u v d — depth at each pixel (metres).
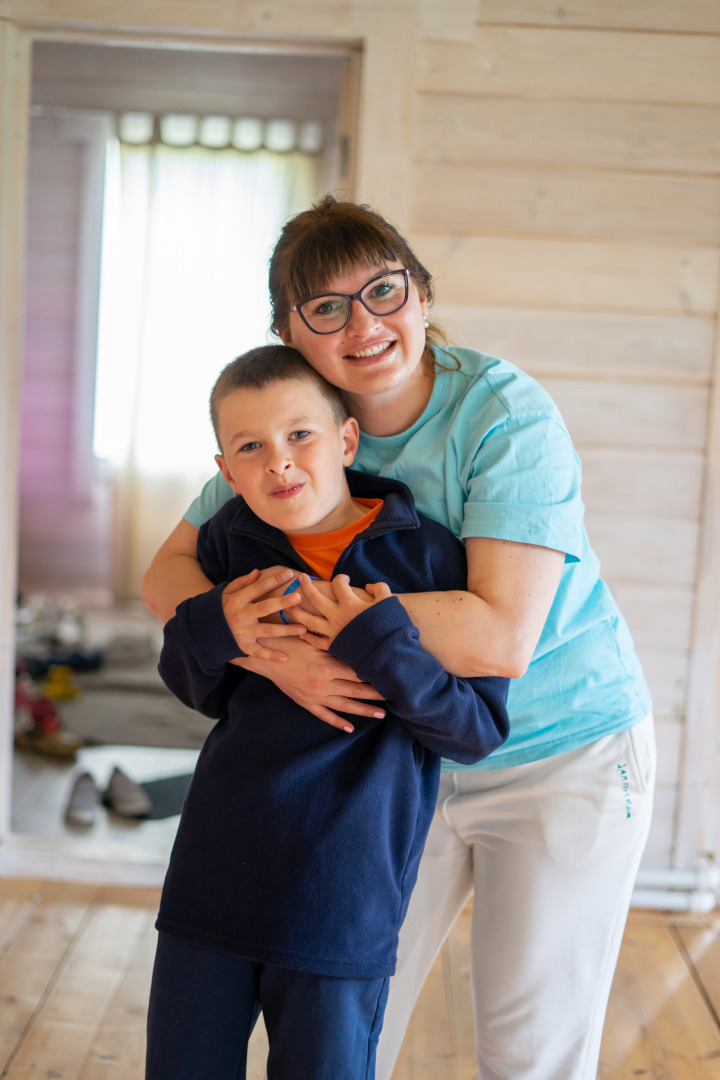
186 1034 1.07
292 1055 1.04
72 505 5.70
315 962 1.01
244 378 1.15
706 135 2.23
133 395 5.48
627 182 2.25
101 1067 1.74
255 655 1.11
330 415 1.18
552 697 1.24
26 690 3.77
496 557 1.11
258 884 1.04
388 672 1.02
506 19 2.21
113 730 3.48
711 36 2.20
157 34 2.29
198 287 5.36
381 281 1.13
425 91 2.23
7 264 2.38
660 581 2.37
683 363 2.30
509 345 2.30
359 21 2.21
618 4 2.19
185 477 5.55
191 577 1.29
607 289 2.29
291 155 5.22
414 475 1.24
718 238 2.26
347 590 1.06
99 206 5.39
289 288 1.18
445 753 1.12
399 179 2.25
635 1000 2.03
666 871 2.42
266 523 1.22
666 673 2.39
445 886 1.35
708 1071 1.80
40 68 4.85
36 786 2.97
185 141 5.21
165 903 1.09
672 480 2.34
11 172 2.35
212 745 1.17
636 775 1.26
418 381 1.24
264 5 2.22
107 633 4.98
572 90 2.22
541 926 1.26
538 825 1.25
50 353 5.55
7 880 2.42
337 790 1.08
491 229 2.27
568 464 1.17
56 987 1.97
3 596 2.47
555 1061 1.29
